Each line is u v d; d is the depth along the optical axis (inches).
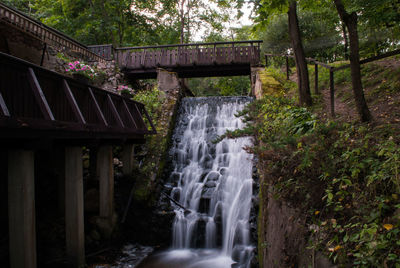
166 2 813.9
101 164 268.8
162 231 286.2
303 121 153.4
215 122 457.4
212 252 266.7
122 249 267.9
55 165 290.0
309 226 96.4
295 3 269.1
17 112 143.2
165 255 258.8
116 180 321.1
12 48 288.4
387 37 344.2
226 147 382.0
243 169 331.6
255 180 301.9
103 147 269.1
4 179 235.6
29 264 157.2
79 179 212.1
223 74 611.8
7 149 149.6
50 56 358.6
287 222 117.2
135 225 290.8
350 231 78.9
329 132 120.0
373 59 151.9
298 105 271.1
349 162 96.7
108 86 482.6
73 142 207.3
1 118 119.8
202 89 1202.0
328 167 99.0
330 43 574.6
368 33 345.1
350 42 154.9
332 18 506.0
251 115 255.8
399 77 224.5
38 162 280.5
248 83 1034.1
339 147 108.0
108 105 258.1
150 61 567.5
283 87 381.1
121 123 258.1
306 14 588.7
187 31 920.3
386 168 83.7
